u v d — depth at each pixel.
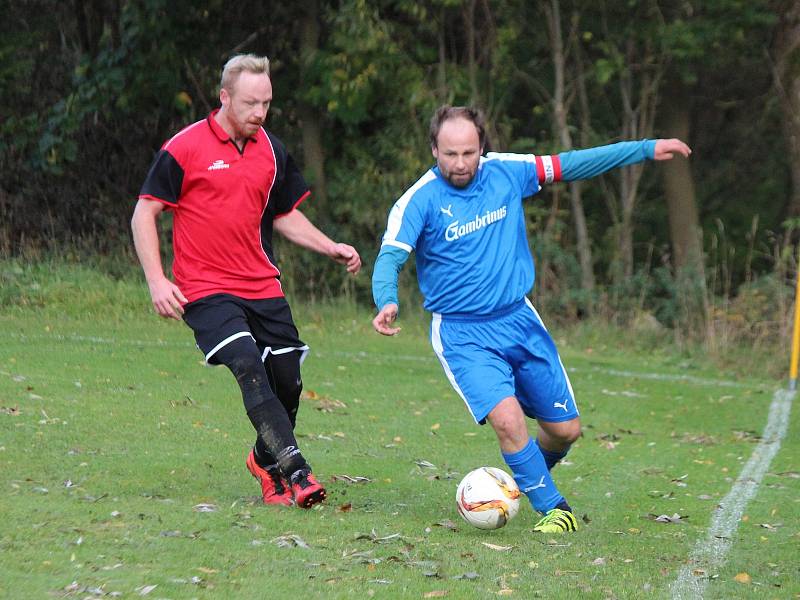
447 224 18.55
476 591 14.34
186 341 40.25
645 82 59.28
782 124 61.44
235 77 18.20
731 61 59.97
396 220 18.62
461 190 18.66
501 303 18.66
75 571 14.21
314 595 13.80
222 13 56.06
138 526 16.78
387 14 56.69
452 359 18.80
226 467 22.70
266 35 57.72
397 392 34.66
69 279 47.66
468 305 18.67
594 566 16.17
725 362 46.25
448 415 31.58
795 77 58.34
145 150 58.38
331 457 24.86
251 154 18.66
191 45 55.81
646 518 21.00
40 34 58.28
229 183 18.47
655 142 19.27
